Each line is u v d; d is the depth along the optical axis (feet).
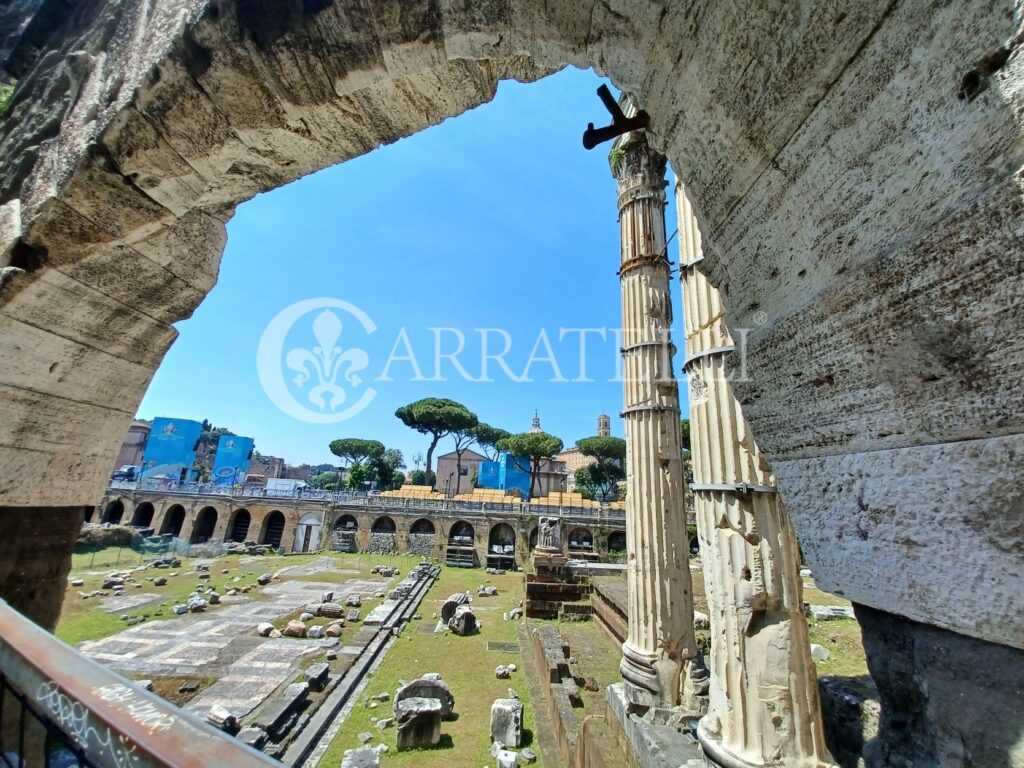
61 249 8.70
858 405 4.06
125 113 7.77
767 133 4.61
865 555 4.00
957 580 3.22
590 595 47.73
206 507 112.57
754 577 11.15
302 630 39.91
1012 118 2.78
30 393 9.43
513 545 101.24
